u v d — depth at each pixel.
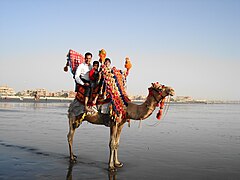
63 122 22.41
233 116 37.19
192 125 22.69
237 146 12.36
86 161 9.04
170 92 7.91
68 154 10.02
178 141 13.65
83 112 8.64
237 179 7.34
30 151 10.39
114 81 8.37
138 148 11.56
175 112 48.69
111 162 8.05
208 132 17.73
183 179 7.26
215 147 12.04
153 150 11.16
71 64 9.02
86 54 8.89
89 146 11.78
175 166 8.58
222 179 7.32
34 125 19.66
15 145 11.53
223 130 19.00
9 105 56.28
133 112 8.21
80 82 8.66
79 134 15.95
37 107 49.69
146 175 7.56
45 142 12.50
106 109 8.29
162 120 28.50
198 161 9.30
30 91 151.62
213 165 8.77
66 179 7.08
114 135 8.22
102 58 8.52
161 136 15.53
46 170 7.85
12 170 7.79
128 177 7.35
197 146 12.25
